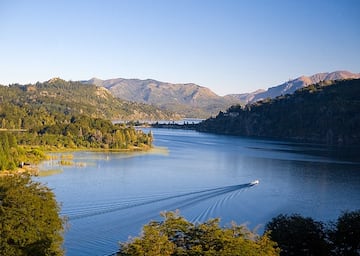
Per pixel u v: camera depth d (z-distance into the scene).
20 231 47.84
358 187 135.75
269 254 42.41
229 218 95.44
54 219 52.44
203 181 142.12
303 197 119.56
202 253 40.00
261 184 139.12
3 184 51.06
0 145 152.88
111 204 104.75
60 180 136.50
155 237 41.72
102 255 70.06
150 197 114.25
